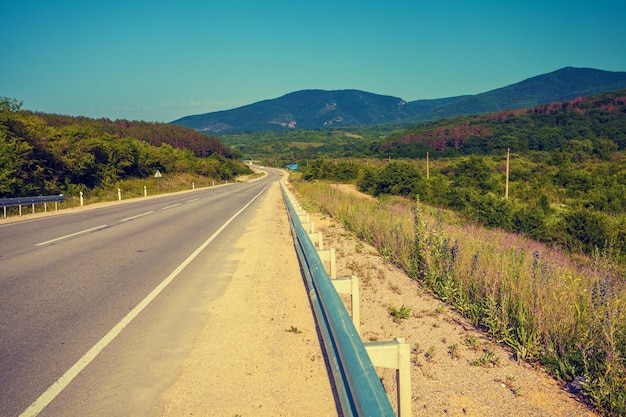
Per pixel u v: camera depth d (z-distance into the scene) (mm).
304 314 5945
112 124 119250
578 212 19844
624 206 35438
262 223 17172
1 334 4996
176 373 4090
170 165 66750
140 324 5398
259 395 3715
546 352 4547
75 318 5582
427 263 7590
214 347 4738
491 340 5113
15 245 11383
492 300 5531
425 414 3521
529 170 66625
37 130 32312
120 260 9445
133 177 52500
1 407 3410
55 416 3299
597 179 51188
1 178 25109
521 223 22438
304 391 3801
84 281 7539
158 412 3408
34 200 21797
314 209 22281
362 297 6883
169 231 14367
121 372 4074
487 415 3537
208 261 9469
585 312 5090
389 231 11047
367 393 2125
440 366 4418
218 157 127375
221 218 18875
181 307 6133
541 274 6473
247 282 7656
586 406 3721
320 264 4961
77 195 34188
